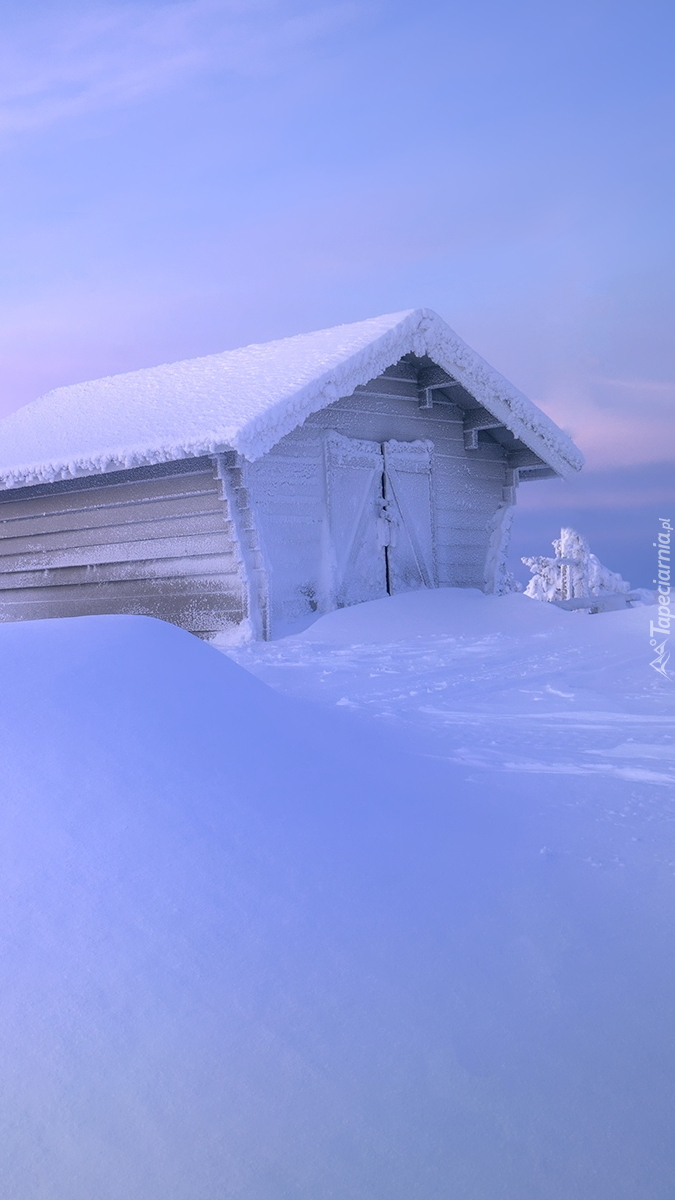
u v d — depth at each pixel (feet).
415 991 7.04
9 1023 6.35
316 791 10.34
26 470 40.52
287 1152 5.49
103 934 7.34
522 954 7.69
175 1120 5.69
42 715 9.81
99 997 6.69
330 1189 5.24
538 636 33.58
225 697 11.71
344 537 41.91
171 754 9.93
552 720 18.94
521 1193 5.25
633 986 7.29
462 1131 5.69
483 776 13.10
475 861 9.52
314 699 21.86
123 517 40.83
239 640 36.52
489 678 25.14
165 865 8.28
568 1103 5.95
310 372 38.14
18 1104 5.73
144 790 9.21
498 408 45.39
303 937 7.63
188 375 47.88
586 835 10.70
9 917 7.34
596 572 81.00
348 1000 6.88
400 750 13.23
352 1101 5.89
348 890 8.46
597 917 8.45
